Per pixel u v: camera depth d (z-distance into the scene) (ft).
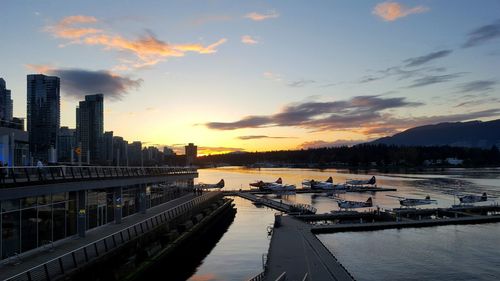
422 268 158.61
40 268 90.43
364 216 275.39
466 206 312.29
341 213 277.85
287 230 205.36
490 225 244.83
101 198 160.97
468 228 237.04
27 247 111.34
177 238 178.91
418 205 357.00
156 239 165.27
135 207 203.72
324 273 128.98
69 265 102.22
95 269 108.99
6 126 149.89
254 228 250.98
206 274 150.30
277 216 237.45
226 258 174.40
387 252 183.11
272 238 184.85
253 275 148.36
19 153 177.17
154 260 141.28
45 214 120.37
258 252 185.37
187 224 203.51
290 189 503.20
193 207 243.81
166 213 191.93
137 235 143.74
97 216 156.87
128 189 193.67
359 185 571.69
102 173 164.45
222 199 345.72
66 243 127.44
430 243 200.03
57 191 120.78
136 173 207.00
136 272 126.41
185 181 328.49
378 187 568.00
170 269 157.48
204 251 188.65
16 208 107.04
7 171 103.91
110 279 116.06
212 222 260.42
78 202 140.87
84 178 138.92
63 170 129.90
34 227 114.62
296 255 152.05
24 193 105.19
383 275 149.89
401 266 161.48
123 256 128.57
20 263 102.32
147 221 164.14
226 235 228.63
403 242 202.08
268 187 510.58
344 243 200.34
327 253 155.43
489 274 150.61
